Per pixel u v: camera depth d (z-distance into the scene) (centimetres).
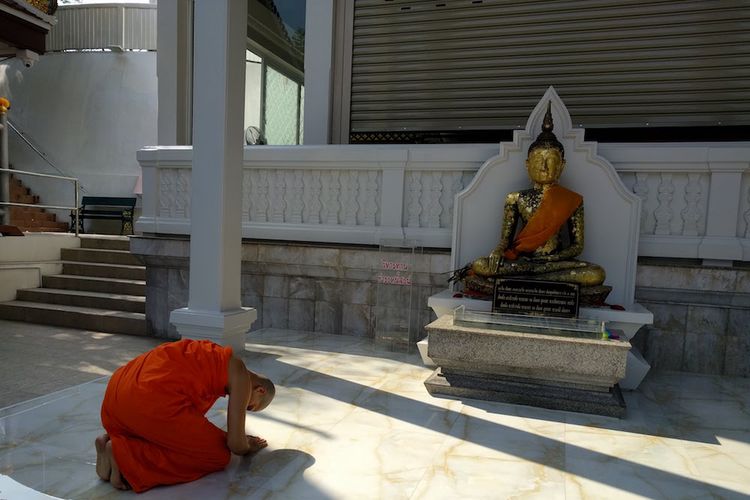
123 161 1393
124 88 1386
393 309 579
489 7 743
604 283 550
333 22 806
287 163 651
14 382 502
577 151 554
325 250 634
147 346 651
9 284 820
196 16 509
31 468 297
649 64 687
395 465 307
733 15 654
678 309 543
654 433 368
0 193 1009
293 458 314
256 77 887
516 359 419
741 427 383
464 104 763
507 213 545
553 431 366
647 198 555
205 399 291
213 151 509
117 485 273
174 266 682
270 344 591
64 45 1413
